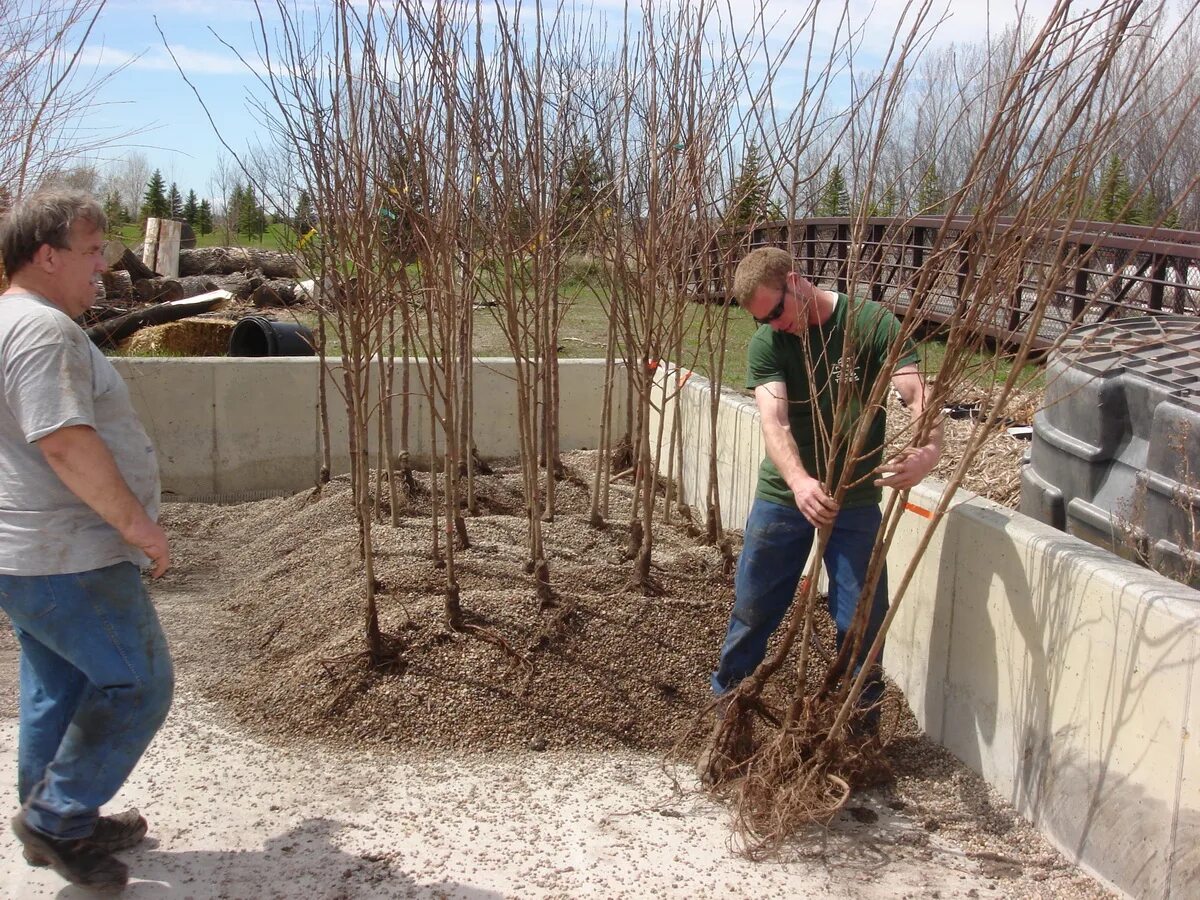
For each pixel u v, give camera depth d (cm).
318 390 696
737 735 339
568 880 287
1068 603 290
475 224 444
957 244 273
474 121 409
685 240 459
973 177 261
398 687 377
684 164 438
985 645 330
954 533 346
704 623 412
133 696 260
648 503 428
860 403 313
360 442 385
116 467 250
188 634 463
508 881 286
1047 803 300
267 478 699
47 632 256
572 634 399
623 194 458
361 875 287
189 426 680
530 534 482
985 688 330
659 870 292
